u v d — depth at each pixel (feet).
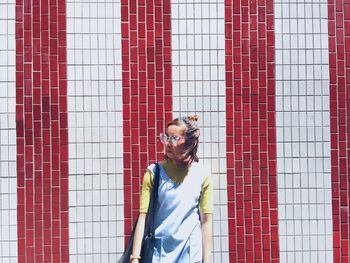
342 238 18.94
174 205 16.12
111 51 18.70
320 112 19.01
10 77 18.47
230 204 18.76
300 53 19.03
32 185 18.44
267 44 18.97
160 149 18.69
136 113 18.69
